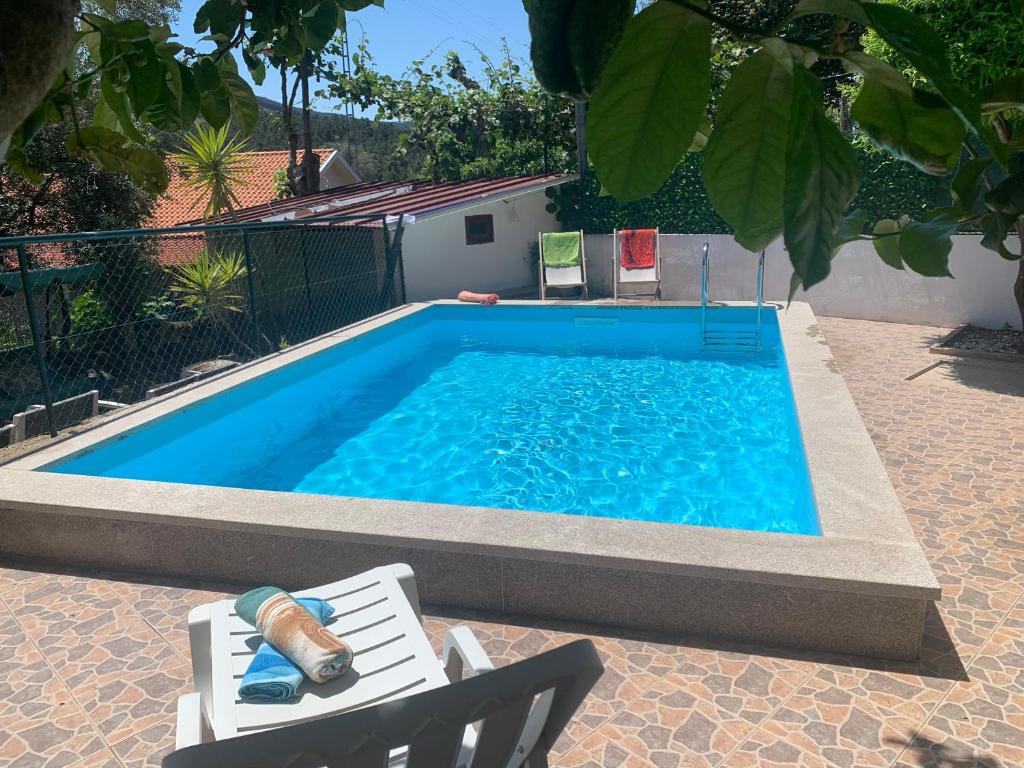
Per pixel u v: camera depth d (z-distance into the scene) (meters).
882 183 11.58
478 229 15.89
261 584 4.63
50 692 3.71
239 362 11.42
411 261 14.75
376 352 11.48
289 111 22.36
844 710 3.36
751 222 0.57
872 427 7.21
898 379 8.77
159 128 0.84
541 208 17.08
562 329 13.30
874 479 4.80
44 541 5.01
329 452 7.94
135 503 4.82
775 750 3.15
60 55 0.43
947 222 0.55
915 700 3.41
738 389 9.49
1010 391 8.12
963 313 11.34
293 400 9.36
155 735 3.40
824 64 0.53
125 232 7.26
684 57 0.52
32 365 10.45
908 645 3.67
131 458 6.85
